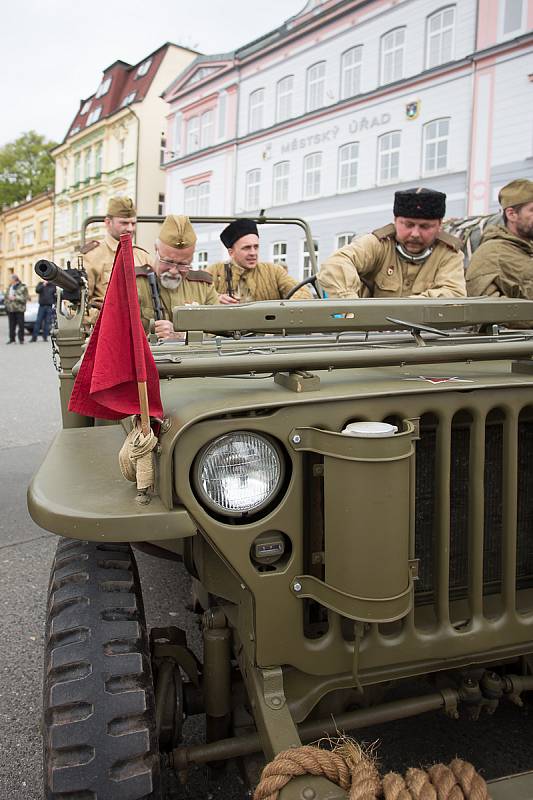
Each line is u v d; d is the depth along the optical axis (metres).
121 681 1.49
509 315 2.19
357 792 1.28
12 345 17.33
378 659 1.62
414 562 1.62
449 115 14.85
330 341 2.42
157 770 1.43
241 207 21.08
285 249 19.56
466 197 14.63
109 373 1.52
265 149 19.89
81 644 1.54
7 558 3.94
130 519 1.47
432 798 1.29
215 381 1.94
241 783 2.07
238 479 1.53
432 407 1.64
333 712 1.77
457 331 2.69
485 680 1.86
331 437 1.51
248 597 1.60
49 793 1.38
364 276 3.46
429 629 1.68
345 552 1.51
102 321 1.53
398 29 15.80
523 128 13.59
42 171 52.41
